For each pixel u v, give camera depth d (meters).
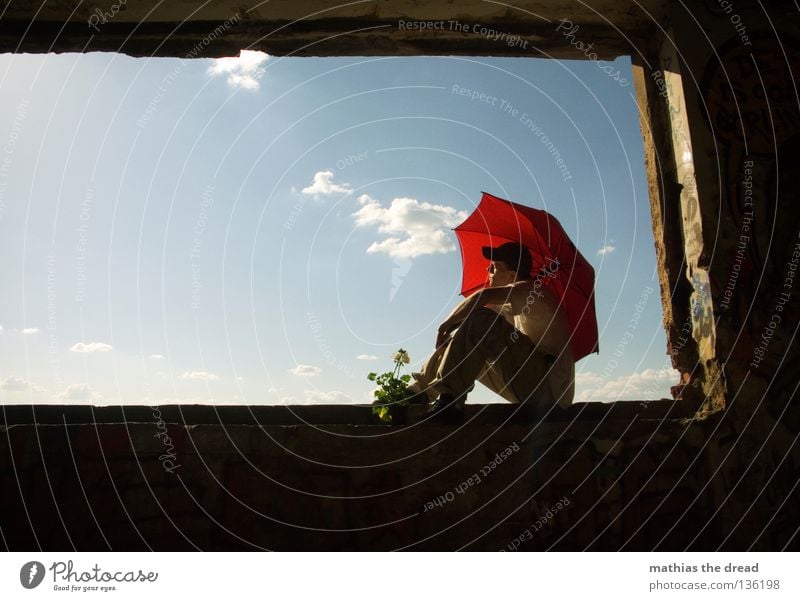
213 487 3.54
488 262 4.69
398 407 3.76
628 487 3.71
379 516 3.57
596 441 3.75
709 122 4.27
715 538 3.70
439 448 3.65
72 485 3.47
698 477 3.77
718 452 3.81
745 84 4.35
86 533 3.43
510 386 3.86
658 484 3.73
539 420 3.77
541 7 4.56
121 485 3.49
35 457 3.47
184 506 3.50
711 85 4.33
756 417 3.88
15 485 3.43
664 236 4.44
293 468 3.59
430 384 3.70
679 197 4.43
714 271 4.07
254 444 3.60
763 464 3.82
